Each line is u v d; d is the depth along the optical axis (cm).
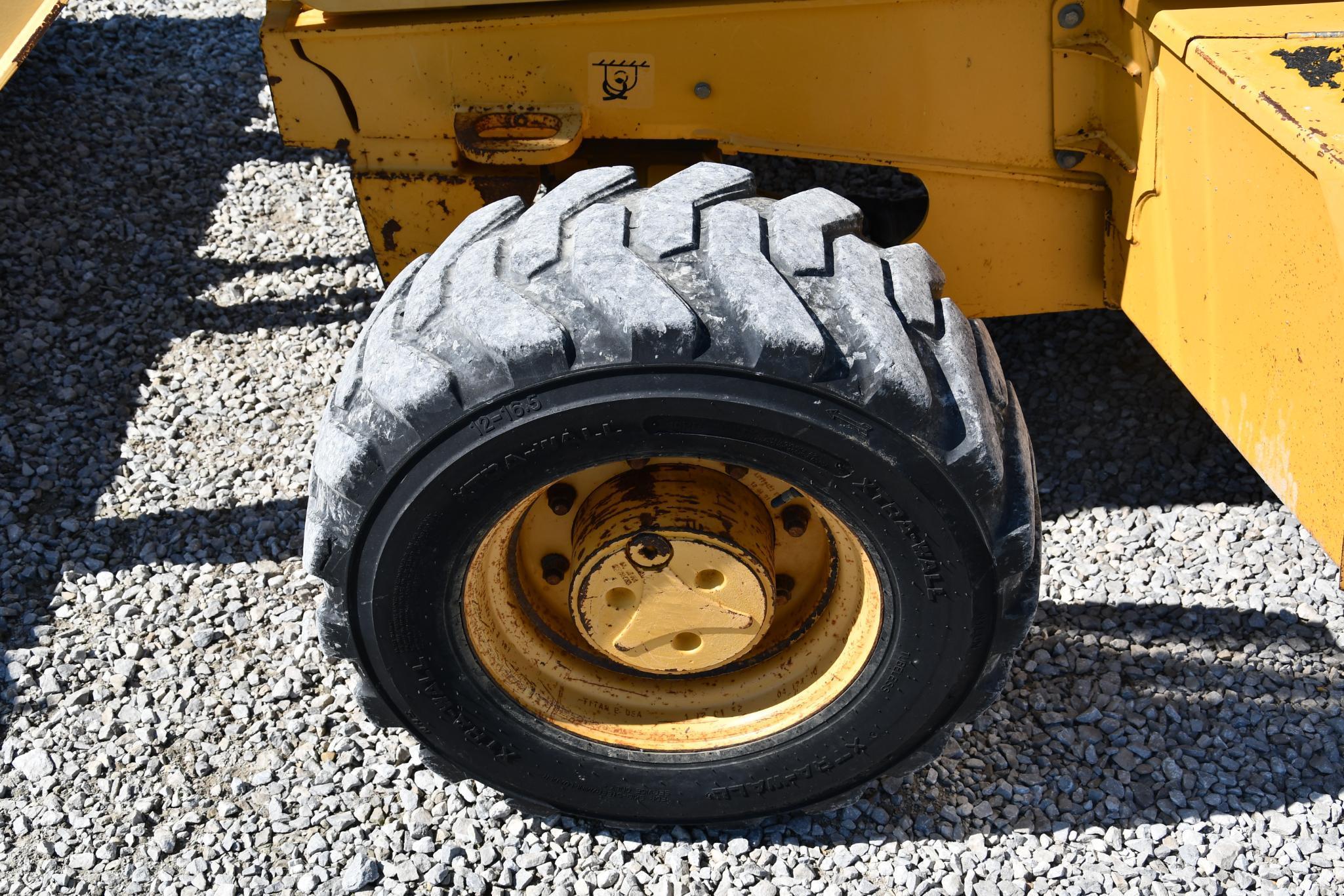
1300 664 267
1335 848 231
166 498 321
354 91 249
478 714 220
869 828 238
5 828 242
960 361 199
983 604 201
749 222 199
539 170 259
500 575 222
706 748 225
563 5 236
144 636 283
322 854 234
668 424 187
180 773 251
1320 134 170
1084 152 245
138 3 555
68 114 473
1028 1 228
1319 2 206
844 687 217
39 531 310
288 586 295
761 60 239
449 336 192
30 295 387
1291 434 194
